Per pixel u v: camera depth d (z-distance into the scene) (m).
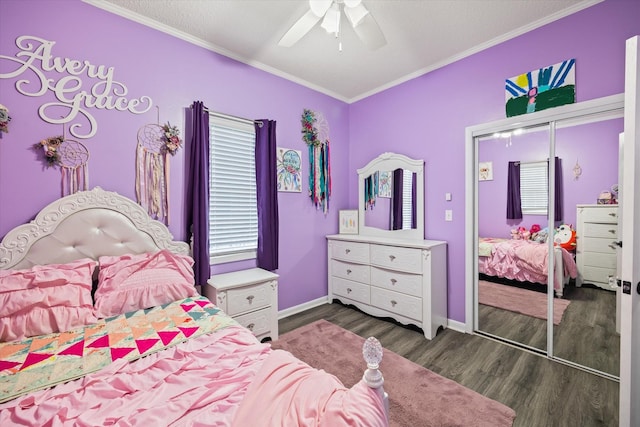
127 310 1.60
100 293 1.61
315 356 2.18
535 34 2.18
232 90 2.62
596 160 1.97
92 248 1.83
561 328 2.13
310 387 0.87
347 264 3.25
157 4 1.96
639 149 1.15
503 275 2.44
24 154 1.68
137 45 2.08
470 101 2.58
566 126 2.08
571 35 2.02
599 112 1.93
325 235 3.49
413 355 2.20
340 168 3.68
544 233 2.21
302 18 1.64
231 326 1.44
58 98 1.79
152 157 2.15
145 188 2.12
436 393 1.73
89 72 1.89
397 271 2.74
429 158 2.91
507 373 1.94
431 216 2.91
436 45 2.49
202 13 2.06
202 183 2.29
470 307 2.60
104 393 0.92
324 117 3.45
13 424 0.80
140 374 1.04
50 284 1.49
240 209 2.72
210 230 2.52
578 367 1.99
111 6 1.96
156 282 1.75
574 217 2.07
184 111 2.32
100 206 1.88
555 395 1.70
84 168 1.87
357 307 3.16
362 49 2.55
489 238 2.52
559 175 2.12
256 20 2.14
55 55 1.77
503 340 2.43
